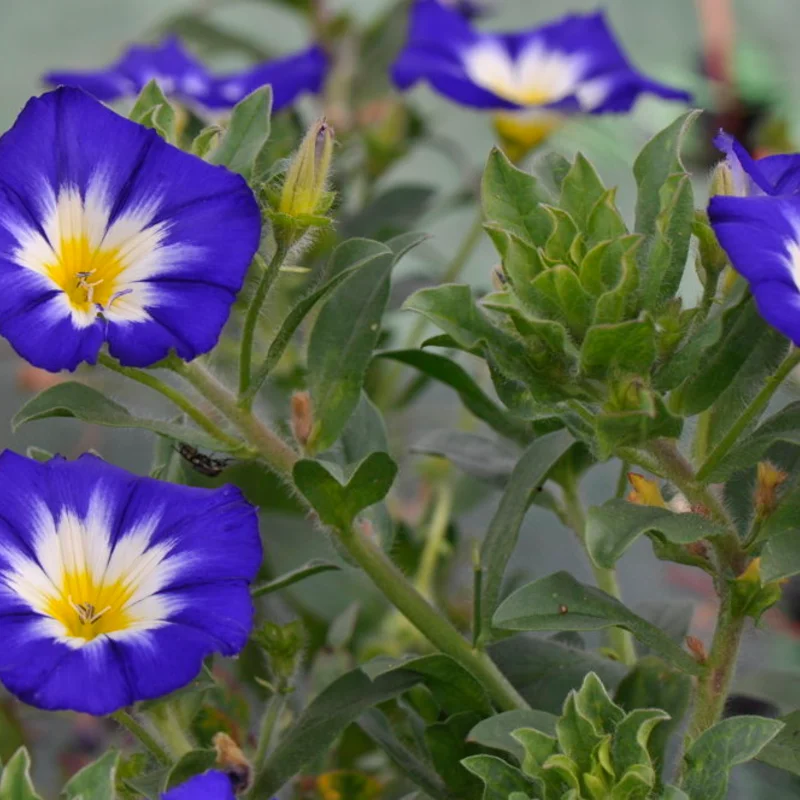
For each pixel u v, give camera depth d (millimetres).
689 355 583
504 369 586
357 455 639
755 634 660
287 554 712
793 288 563
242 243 588
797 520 591
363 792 670
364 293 618
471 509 743
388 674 614
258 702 707
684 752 582
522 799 575
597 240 586
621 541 579
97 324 582
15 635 574
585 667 635
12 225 585
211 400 605
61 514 593
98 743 759
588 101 771
